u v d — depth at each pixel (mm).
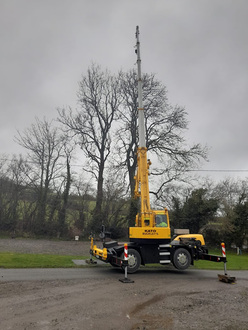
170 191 32719
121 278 11273
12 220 32156
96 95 34719
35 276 10633
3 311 6508
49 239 30641
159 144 31859
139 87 15688
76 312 6656
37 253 18062
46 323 5891
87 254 19312
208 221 31016
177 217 31891
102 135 35344
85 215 33625
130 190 33000
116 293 8633
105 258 12320
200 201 30531
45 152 33781
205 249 14555
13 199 33094
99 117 35094
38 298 7672
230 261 19766
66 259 15211
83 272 12203
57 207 33000
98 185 34344
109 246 13539
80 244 26500
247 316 6891
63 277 10758
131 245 12953
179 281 11211
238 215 29594
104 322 6086
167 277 12109
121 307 7211
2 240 26781
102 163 34750
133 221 32188
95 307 7105
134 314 6727
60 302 7387
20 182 32938
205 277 12508
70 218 33438
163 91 32750
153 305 7543
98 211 33562
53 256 15844
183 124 32188
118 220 33594
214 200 30266
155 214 13469
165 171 32344
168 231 13172
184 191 33156
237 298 8641
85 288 9094
